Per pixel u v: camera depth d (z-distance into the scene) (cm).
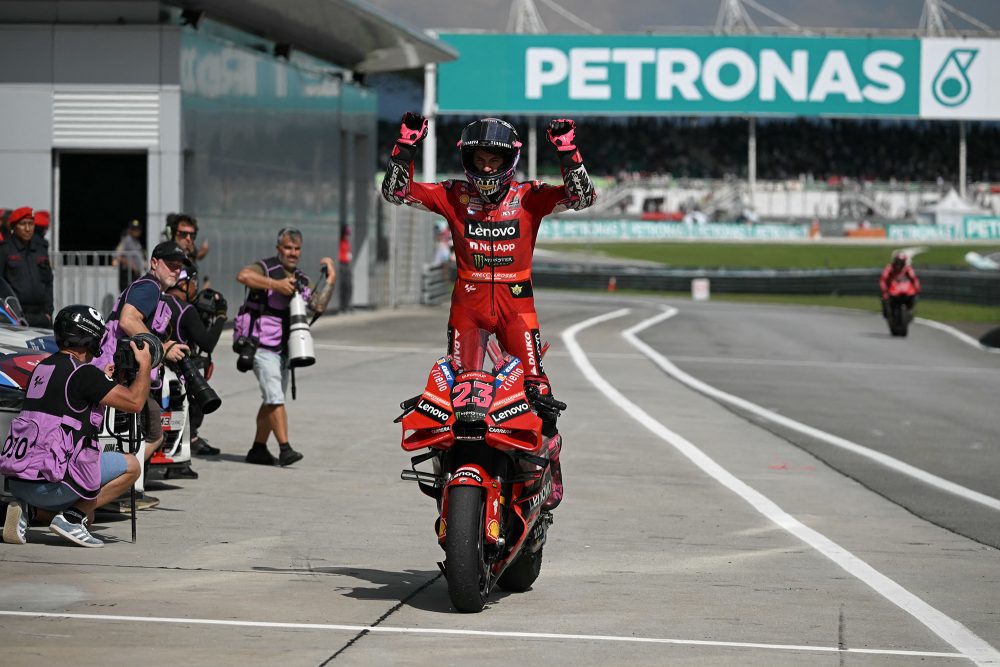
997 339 10731
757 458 4556
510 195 2464
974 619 2386
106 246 9262
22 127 8656
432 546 2964
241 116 9644
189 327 3456
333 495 3594
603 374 7450
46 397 2781
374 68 13488
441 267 15238
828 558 2947
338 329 10319
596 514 3438
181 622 2192
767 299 19012
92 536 2842
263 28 10431
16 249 4853
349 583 2555
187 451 3562
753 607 2434
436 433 2286
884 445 5016
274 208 10369
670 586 2612
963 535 3312
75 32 8581
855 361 8838
